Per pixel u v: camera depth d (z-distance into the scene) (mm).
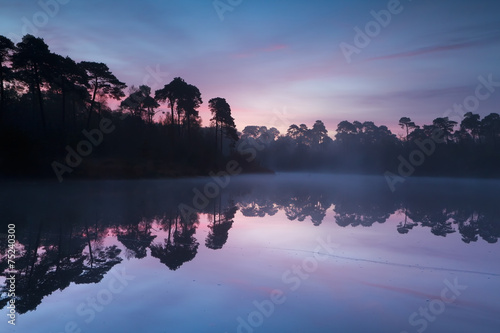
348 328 4859
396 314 5375
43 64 33969
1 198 21250
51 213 15539
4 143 30750
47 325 4859
